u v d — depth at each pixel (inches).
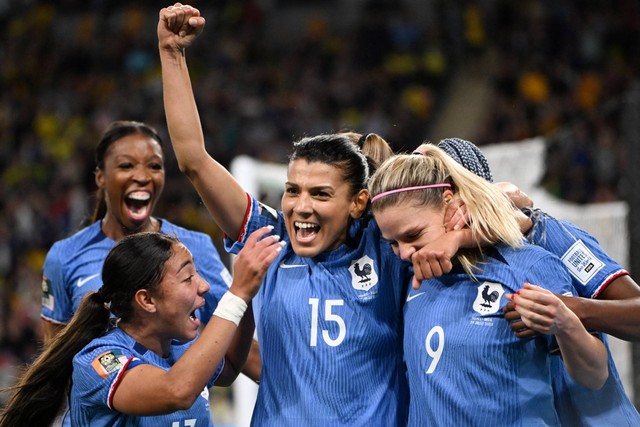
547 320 373.1
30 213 1975.9
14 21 2632.9
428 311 419.8
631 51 2001.7
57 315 608.7
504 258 412.5
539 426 396.5
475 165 461.7
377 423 428.8
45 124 2261.3
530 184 952.3
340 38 2322.8
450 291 417.7
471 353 401.4
